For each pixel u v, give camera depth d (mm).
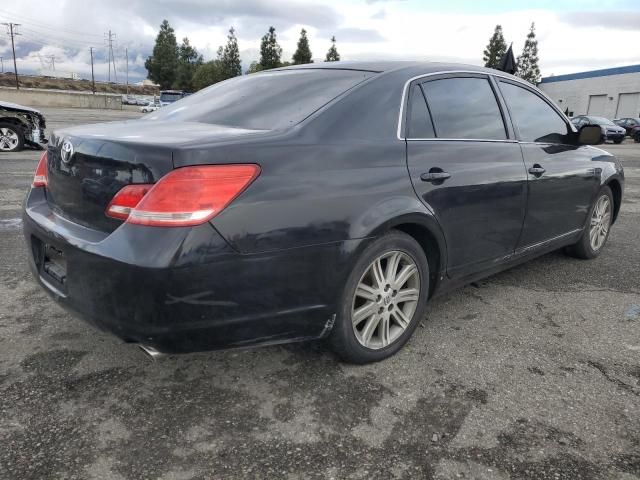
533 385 2645
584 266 4582
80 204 2377
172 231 2033
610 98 48469
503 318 3453
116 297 2104
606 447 2182
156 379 2643
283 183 2250
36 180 2906
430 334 3193
